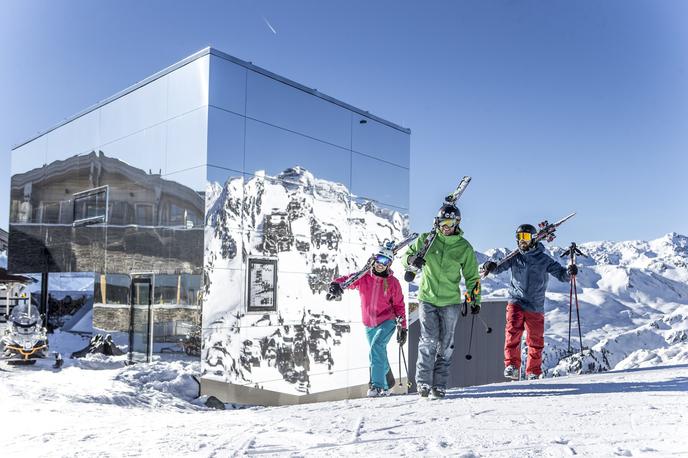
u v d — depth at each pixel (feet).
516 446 10.92
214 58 32.60
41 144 51.55
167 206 34.63
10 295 52.70
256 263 34.24
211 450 10.86
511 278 29.58
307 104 38.86
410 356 49.93
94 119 43.68
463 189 21.09
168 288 33.88
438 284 20.49
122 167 39.68
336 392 39.24
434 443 11.20
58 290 47.73
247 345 33.14
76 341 43.57
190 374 30.45
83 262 44.37
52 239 49.19
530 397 18.49
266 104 35.73
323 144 40.01
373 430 12.74
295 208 37.32
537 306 29.19
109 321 39.88
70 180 46.62
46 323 47.96
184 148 33.47
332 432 12.54
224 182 32.73
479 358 59.31
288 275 36.35
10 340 35.24
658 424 12.83
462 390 21.99
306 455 10.36
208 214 31.65
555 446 10.85
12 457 10.68
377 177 44.98
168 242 34.22
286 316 35.86
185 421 14.99
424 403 17.79
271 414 16.07
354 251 42.19
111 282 40.09
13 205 55.36
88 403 21.18
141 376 30.27
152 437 12.26
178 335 32.42
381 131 45.65
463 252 20.88
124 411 18.85
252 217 34.32
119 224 39.75
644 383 20.81
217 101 32.63
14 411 17.12
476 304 21.13
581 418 13.83
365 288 26.32
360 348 41.70
